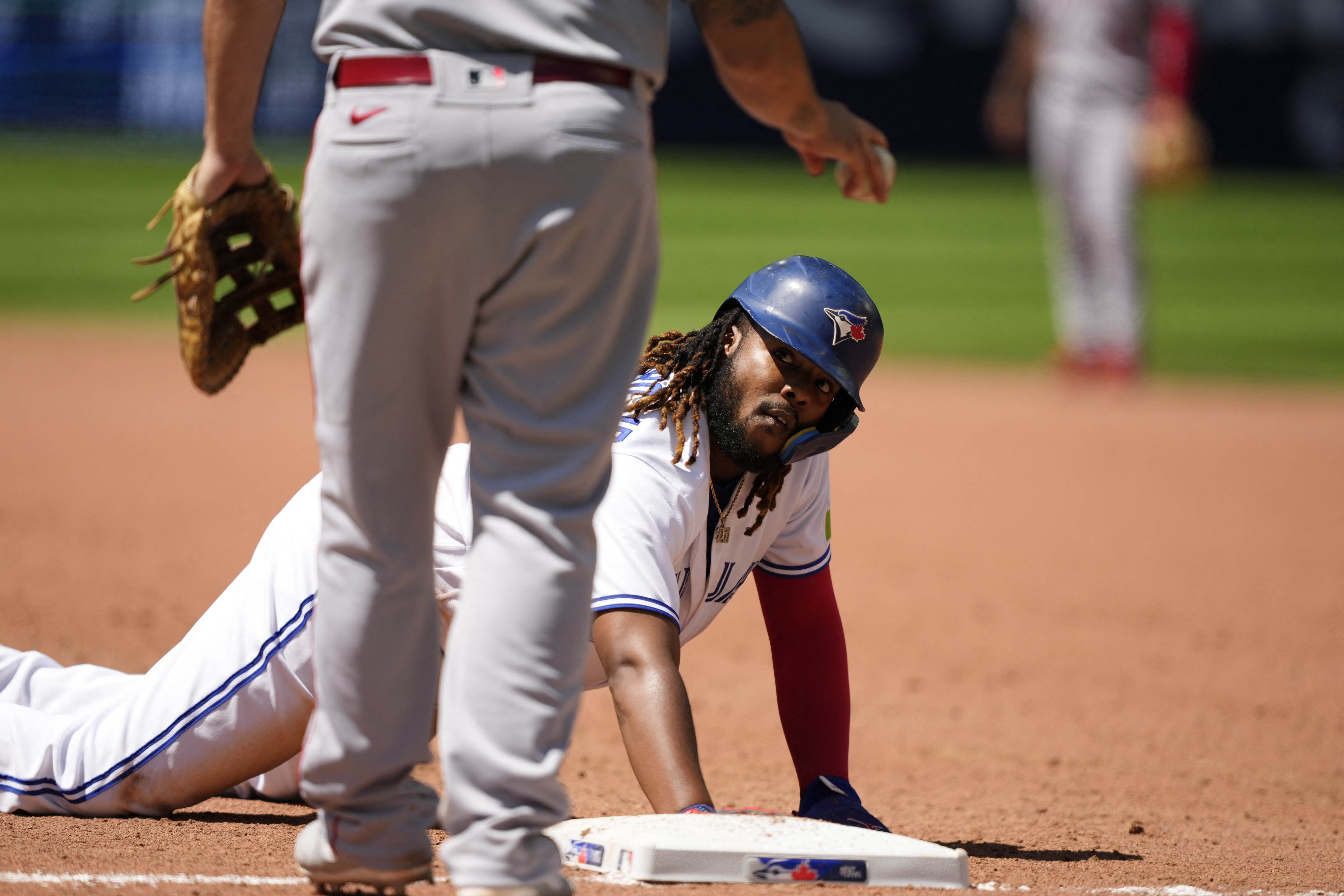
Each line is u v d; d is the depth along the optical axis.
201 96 89.12
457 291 7.01
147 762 10.47
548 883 6.98
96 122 89.94
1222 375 48.19
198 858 9.41
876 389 44.91
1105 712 16.67
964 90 91.50
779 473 10.04
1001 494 30.78
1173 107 42.81
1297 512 29.59
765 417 9.59
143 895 8.33
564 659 7.04
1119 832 11.58
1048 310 59.84
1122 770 14.18
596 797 12.25
